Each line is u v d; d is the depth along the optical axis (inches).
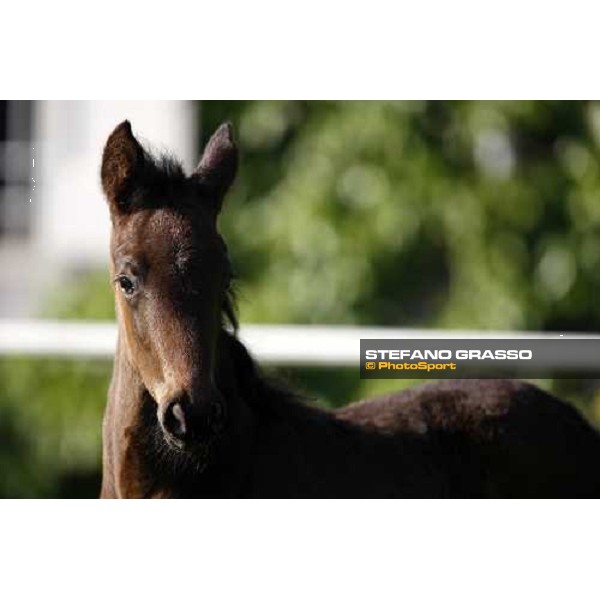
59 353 381.4
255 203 634.8
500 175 614.9
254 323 597.3
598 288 613.9
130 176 231.9
